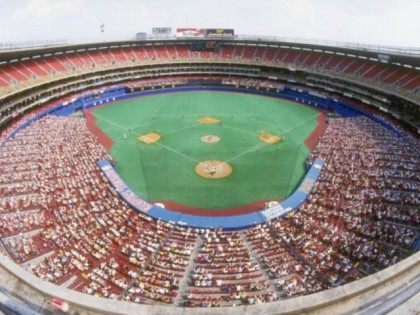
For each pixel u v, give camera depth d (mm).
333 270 33688
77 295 9648
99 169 54031
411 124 70000
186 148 66625
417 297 8766
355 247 36688
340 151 60000
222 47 122562
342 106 88875
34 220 40062
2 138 61875
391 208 42969
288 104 96000
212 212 48062
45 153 56375
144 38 118688
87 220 41000
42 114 77500
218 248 37594
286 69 106812
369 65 92812
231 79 110125
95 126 77688
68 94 89250
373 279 9906
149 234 40125
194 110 89188
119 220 42125
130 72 104812
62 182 48656
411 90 76500
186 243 39125
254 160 62344
